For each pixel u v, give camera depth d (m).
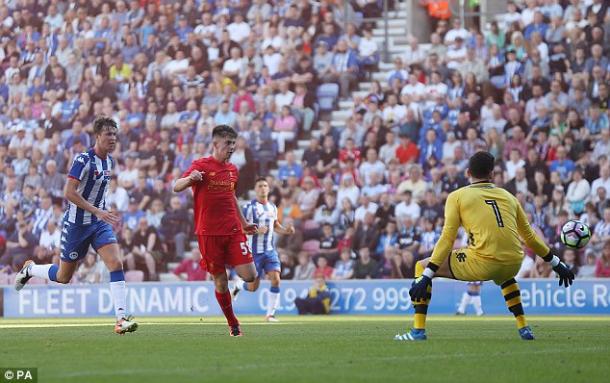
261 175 67.38
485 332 33.72
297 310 57.72
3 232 68.31
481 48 67.25
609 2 66.19
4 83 76.94
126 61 74.69
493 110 64.06
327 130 66.25
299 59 70.62
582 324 41.09
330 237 61.09
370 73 71.62
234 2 74.88
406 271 59.03
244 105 69.44
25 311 61.59
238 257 31.27
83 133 72.00
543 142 62.09
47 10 78.69
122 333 31.69
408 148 63.94
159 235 64.69
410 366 20.97
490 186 27.42
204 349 25.33
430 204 60.41
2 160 72.06
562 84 64.44
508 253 26.94
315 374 19.34
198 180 30.27
